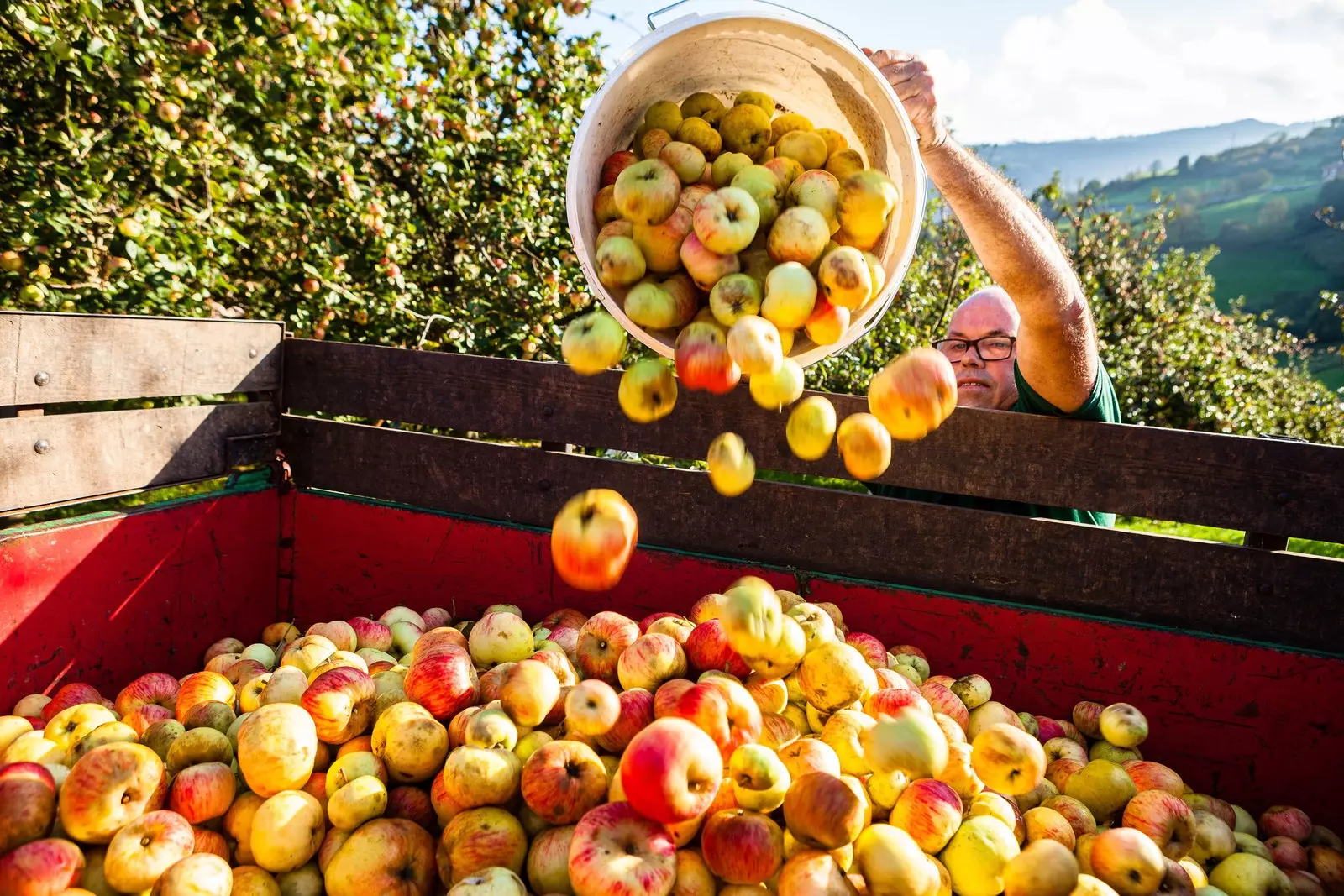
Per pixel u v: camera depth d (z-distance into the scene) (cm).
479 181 678
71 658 283
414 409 349
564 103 738
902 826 188
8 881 164
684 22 211
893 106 214
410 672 235
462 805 192
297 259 552
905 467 286
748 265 209
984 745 208
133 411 301
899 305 1055
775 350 186
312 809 192
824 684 218
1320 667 243
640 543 319
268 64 525
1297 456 248
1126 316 1436
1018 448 273
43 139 430
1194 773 258
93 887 175
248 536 349
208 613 332
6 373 257
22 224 406
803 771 193
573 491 328
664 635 230
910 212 215
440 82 677
